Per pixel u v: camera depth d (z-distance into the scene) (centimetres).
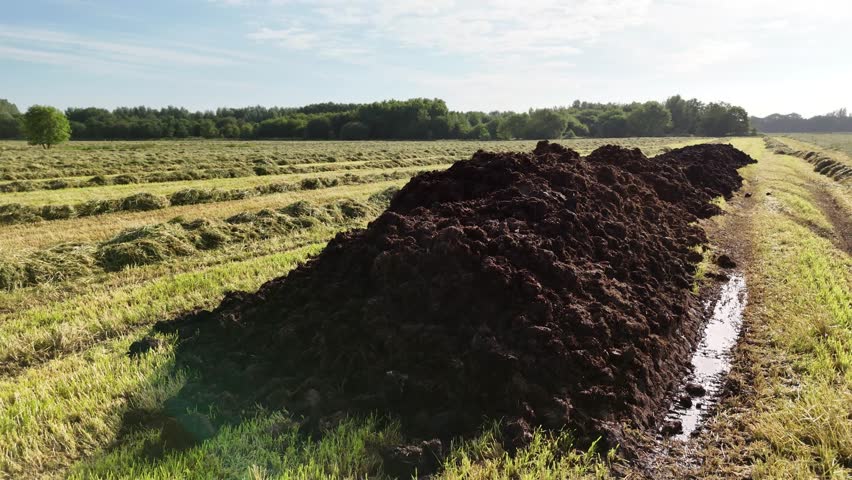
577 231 977
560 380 625
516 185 1118
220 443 541
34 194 2220
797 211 1889
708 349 819
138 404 626
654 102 12150
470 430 568
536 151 1588
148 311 941
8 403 637
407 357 651
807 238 1435
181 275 1149
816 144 7006
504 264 768
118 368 714
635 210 1370
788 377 694
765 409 622
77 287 1116
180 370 688
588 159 1922
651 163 2044
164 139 11706
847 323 811
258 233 1566
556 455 536
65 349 820
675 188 1853
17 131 10769
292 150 5728
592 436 564
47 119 6538
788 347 768
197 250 1402
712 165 2672
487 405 596
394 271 763
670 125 12444
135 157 4159
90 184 2577
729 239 1501
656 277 1043
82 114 13500
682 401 664
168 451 534
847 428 535
